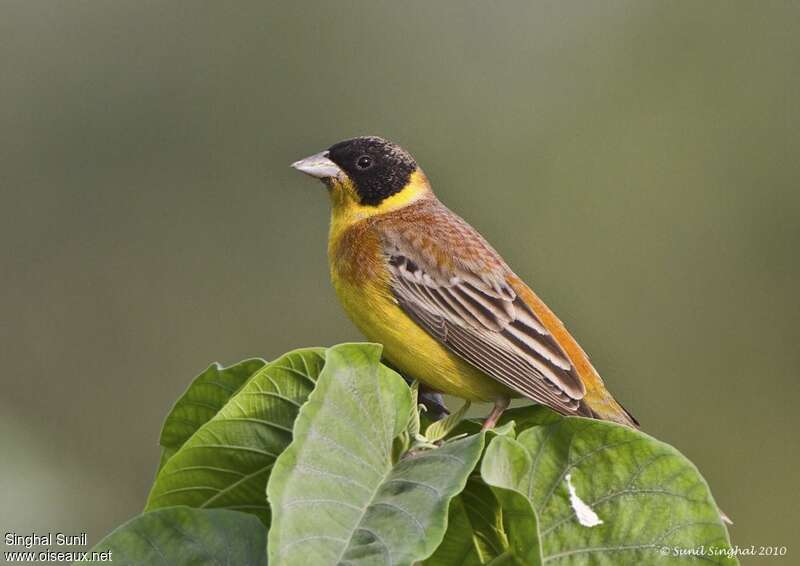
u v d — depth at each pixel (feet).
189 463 15.39
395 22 50.72
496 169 50.21
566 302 48.88
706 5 51.21
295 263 46.60
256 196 47.06
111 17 46.75
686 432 46.91
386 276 24.56
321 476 13.83
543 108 50.83
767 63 50.39
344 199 26.16
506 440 14.66
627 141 50.24
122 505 42.01
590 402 24.40
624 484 15.02
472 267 24.82
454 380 24.39
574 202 49.80
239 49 47.60
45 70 45.83
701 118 50.21
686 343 47.83
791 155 49.21
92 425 44.06
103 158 45.91
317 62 49.03
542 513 15.02
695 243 48.85
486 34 51.26
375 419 14.62
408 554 13.15
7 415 42.34
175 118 46.68
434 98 50.14
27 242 44.98
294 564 13.06
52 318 44.78
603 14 52.26
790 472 45.29
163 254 45.75
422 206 26.32
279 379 15.31
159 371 45.14
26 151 45.16
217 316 45.88
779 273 48.03
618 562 14.85
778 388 46.75
